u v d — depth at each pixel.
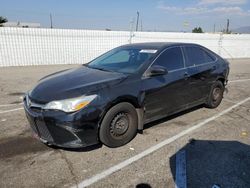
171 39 18.06
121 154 3.39
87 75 3.80
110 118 3.34
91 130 3.17
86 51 14.92
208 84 5.20
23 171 2.93
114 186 2.68
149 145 3.68
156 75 3.83
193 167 3.08
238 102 6.29
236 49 22.12
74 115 2.99
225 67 5.70
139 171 2.98
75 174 2.89
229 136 4.07
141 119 3.79
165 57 4.24
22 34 12.80
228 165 3.14
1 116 4.89
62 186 2.67
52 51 13.89
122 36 15.84
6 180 2.75
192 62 4.78
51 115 3.01
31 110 3.25
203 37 19.69
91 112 3.09
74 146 3.13
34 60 13.50
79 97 3.04
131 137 3.72
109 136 3.40
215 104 5.62
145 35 16.80
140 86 3.66
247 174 2.94
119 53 4.62
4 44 12.47
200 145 3.71
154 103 3.96
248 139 3.97
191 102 4.85
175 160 3.25
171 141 3.83
